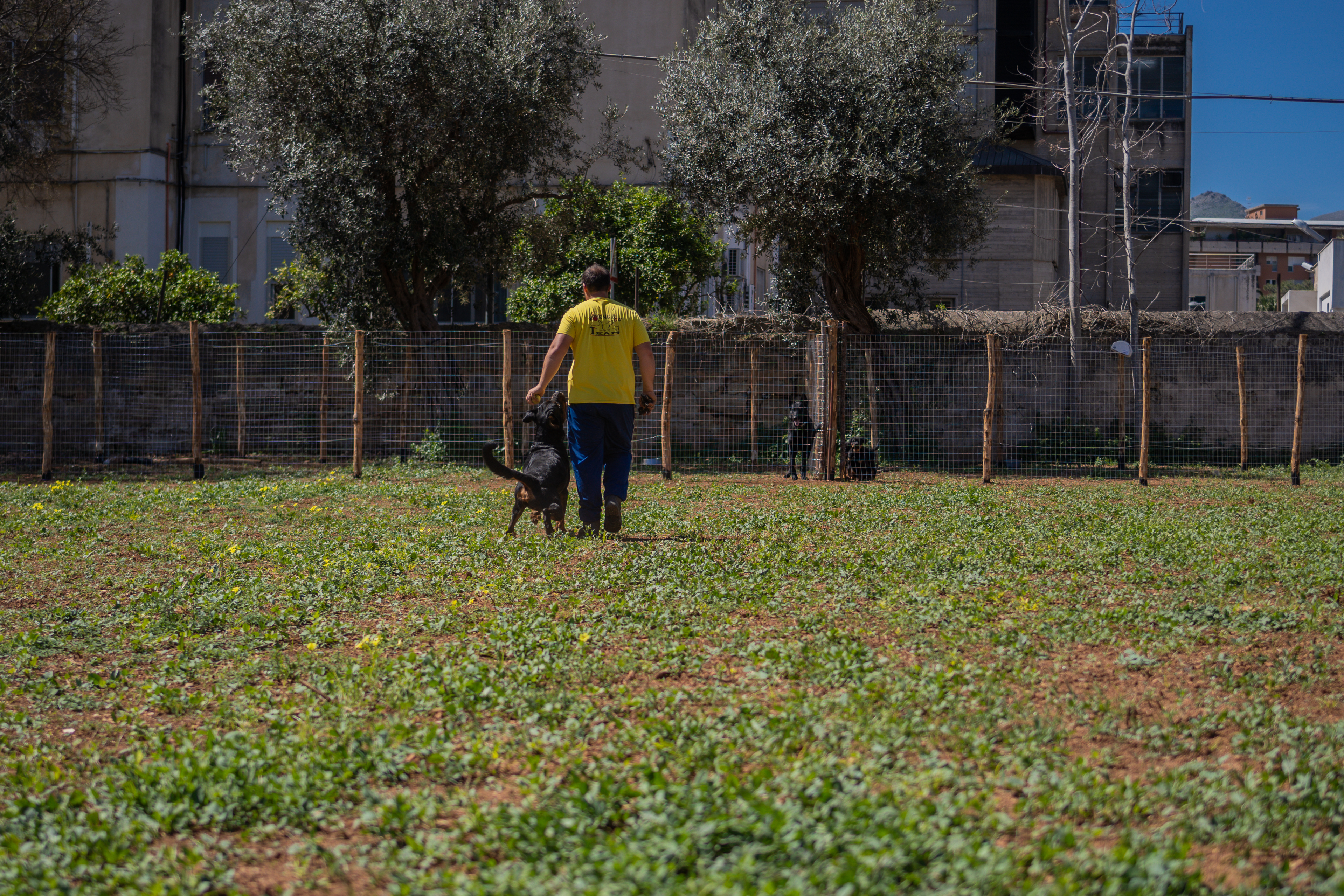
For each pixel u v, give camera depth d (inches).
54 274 1130.7
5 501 455.2
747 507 440.5
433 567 286.2
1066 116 1128.8
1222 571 279.9
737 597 245.0
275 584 269.3
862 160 679.7
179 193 1151.0
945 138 719.7
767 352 798.5
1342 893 99.3
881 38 722.2
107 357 813.2
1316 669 184.9
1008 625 216.4
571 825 115.6
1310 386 837.2
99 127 1119.0
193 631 225.0
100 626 230.8
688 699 169.5
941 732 150.3
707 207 762.2
